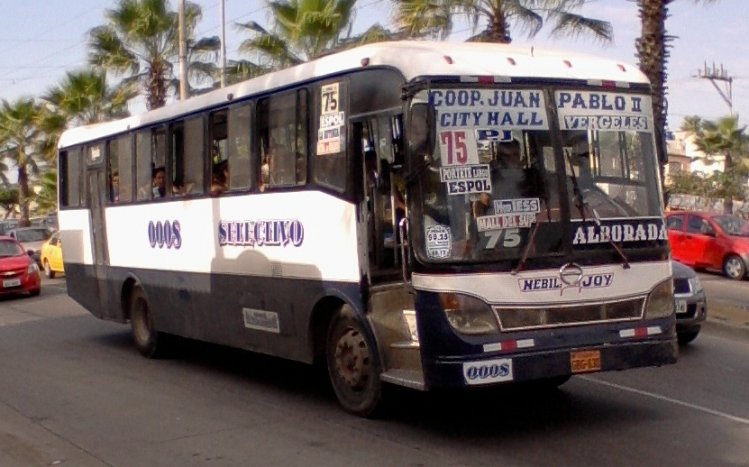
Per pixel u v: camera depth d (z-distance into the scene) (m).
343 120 9.51
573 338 8.38
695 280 13.68
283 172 10.52
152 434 9.48
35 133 56.69
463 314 8.12
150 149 13.75
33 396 11.59
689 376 11.58
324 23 27.98
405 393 10.54
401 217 8.95
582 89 8.84
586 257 8.52
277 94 10.64
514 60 8.79
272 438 9.10
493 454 8.25
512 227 8.34
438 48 8.88
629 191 8.88
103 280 15.55
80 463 8.52
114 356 14.71
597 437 8.73
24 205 57.50
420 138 8.23
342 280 9.56
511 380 8.16
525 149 8.52
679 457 8.03
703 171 57.91
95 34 33.59
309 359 10.22
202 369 13.26
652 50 19.45
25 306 23.22
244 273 11.32
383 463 8.08
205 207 12.20
